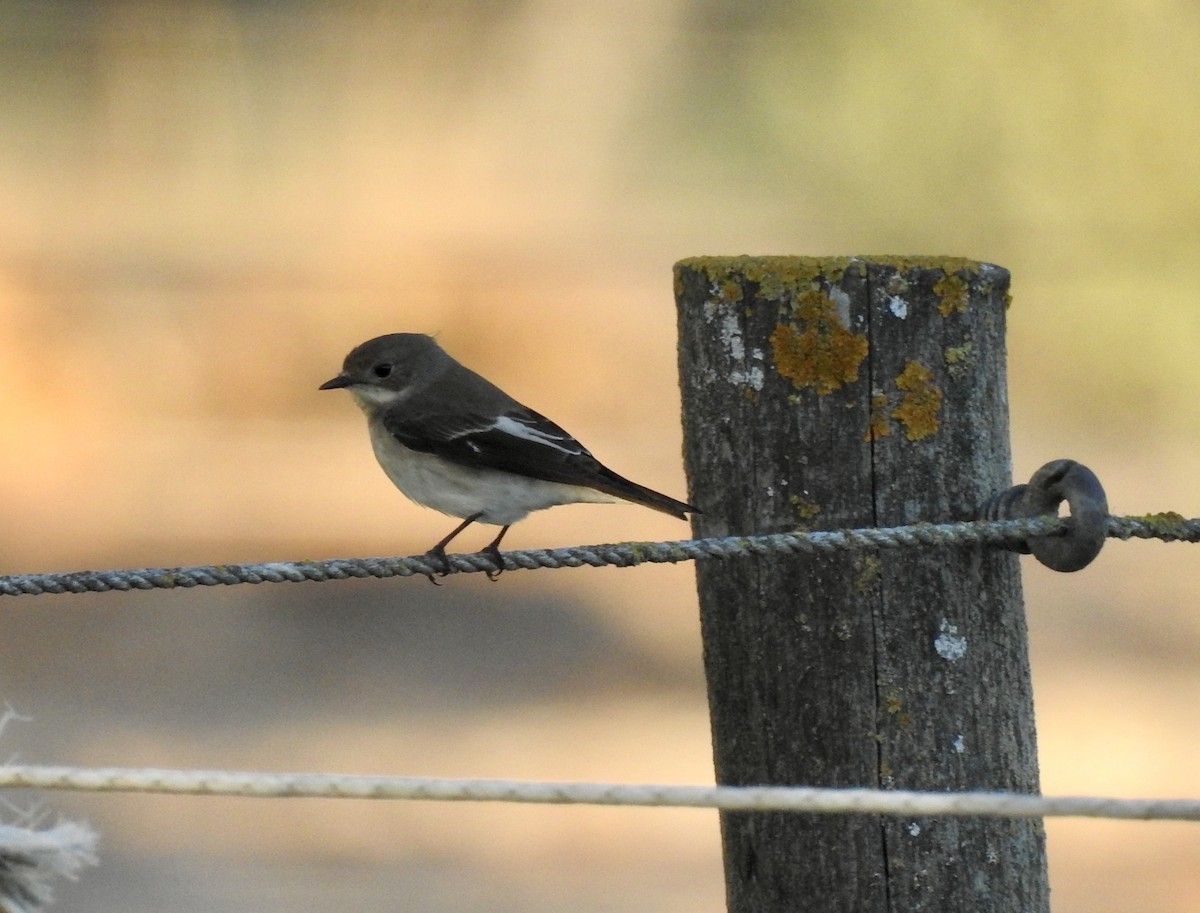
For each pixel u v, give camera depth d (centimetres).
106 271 2377
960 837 526
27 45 2753
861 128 2023
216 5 2789
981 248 1989
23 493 1912
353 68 2812
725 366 539
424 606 1645
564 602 1653
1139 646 1530
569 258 2500
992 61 1962
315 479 1984
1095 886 1048
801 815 533
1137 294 1958
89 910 994
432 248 2509
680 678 1473
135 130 2748
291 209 2628
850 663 528
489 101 2784
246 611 1630
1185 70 1911
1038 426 1991
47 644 1540
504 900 1027
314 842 1119
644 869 1082
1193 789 1202
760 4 2517
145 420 2164
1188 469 1906
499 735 1322
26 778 424
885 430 532
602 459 2030
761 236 2425
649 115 2691
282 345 2314
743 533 539
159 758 1270
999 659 535
